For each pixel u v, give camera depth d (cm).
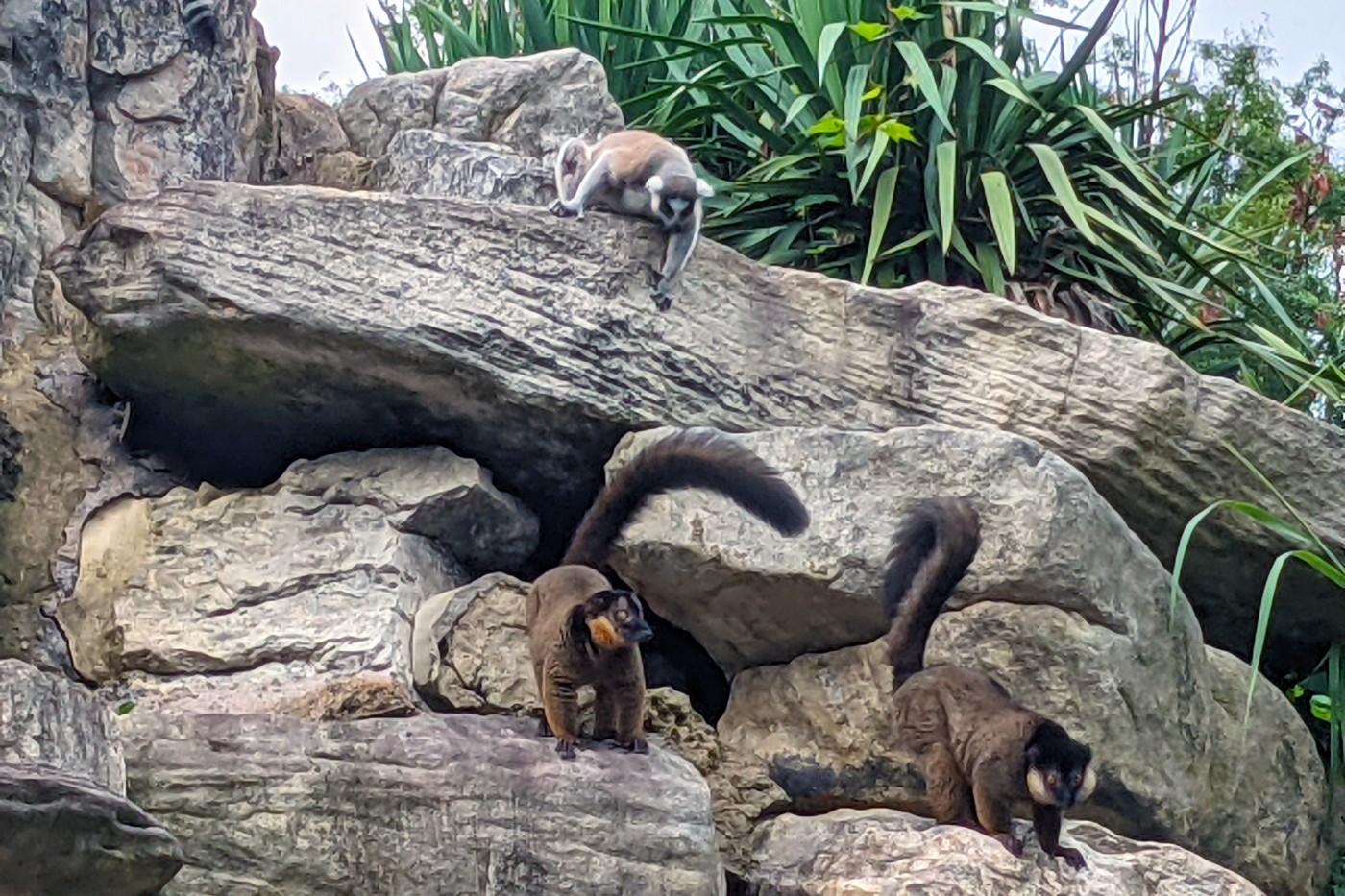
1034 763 630
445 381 730
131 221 712
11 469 739
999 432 729
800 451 725
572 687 641
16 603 716
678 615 745
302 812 623
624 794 630
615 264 747
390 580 716
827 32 863
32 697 555
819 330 767
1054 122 939
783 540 711
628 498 700
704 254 761
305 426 765
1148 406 759
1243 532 788
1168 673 731
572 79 936
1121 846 679
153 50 853
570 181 785
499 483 779
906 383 767
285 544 731
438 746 635
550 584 668
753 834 698
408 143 881
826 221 945
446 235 734
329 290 716
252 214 718
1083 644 705
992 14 963
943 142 902
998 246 916
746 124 961
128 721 634
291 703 662
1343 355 993
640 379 743
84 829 482
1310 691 865
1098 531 717
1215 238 1082
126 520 745
